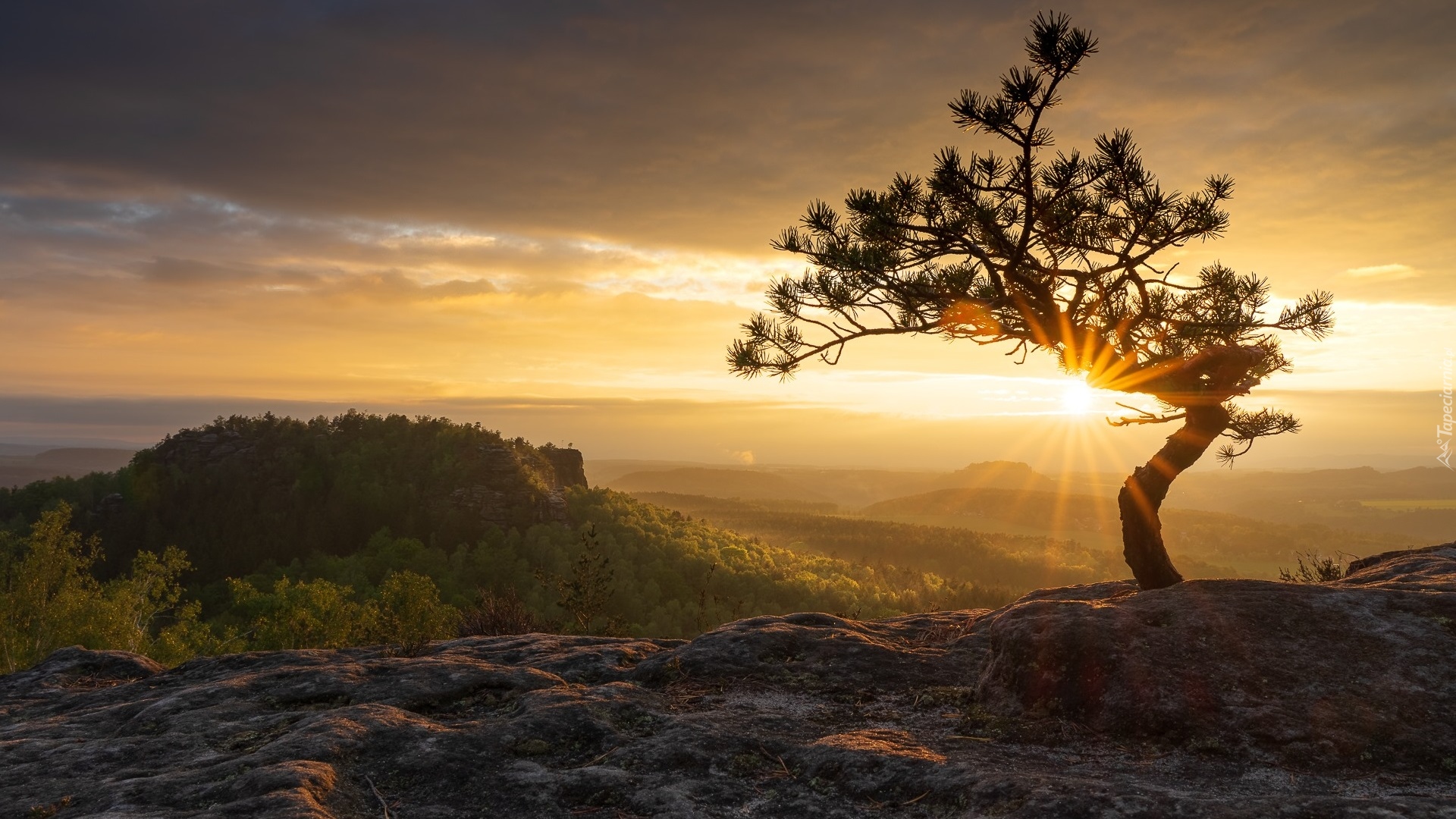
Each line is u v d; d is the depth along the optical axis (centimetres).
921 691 557
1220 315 677
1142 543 686
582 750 446
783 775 406
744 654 623
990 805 341
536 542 17088
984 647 645
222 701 556
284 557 16850
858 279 638
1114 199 612
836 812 360
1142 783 352
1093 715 461
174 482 18162
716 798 375
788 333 690
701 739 443
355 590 13412
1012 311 656
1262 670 456
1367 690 432
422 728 459
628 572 14950
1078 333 631
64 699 628
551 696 516
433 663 615
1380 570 725
